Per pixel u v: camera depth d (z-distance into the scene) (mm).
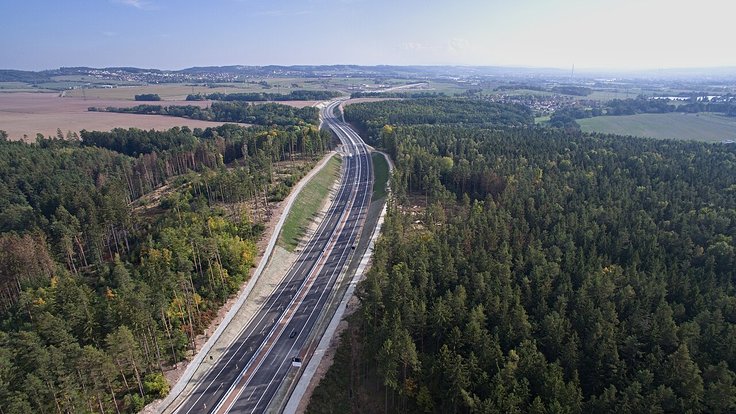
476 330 80438
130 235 147875
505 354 82375
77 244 140875
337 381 89938
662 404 68688
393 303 91750
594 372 77375
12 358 81062
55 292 107812
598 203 148625
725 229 129250
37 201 180500
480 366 77125
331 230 174000
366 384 87812
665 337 82000
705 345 81000
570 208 144375
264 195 179875
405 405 79938
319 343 104125
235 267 127312
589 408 69938
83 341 88625
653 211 141875
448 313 86375
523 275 103625
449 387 75125
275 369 97125
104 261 136375
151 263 121750
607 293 94125
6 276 118250
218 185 175000
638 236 121062
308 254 153125
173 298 105750
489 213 137125
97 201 157750
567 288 96062
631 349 80812
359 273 133875
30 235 131375
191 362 97562
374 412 81750
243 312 116625
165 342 95688
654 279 100500
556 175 178375
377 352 83438
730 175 178125
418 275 101125
